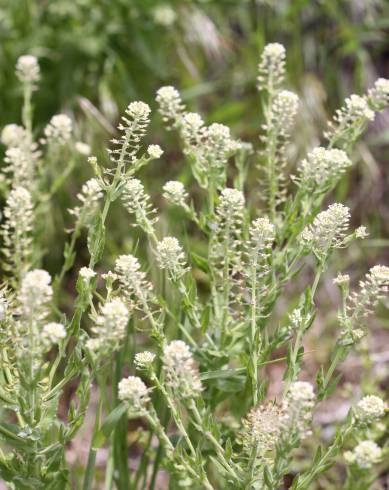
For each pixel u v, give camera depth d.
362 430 0.74
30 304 0.62
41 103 1.05
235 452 0.72
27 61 0.81
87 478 0.72
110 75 1.06
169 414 0.75
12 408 0.67
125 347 0.74
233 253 0.71
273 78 0.76
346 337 0.68
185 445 0.73
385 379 0.95
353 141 0.74
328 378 0.68
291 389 0.63
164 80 1.11
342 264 1.11
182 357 0.65
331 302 1.07
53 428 0.75
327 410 0.93
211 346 0.72
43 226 0.81
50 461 0.67
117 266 0.67
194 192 1.06
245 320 0.70
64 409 0.91
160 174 1.08
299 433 0.64
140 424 0.92
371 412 0.65
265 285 0.71
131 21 1.06
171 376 0.65
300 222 0.72
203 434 0.66
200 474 0.67
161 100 0.73
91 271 0.66
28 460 0.67
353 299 0.68
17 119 1.03
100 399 0.71
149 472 0.87
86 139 1.00
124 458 0.75
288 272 0.71
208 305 0.70
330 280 1.08
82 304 0.66
